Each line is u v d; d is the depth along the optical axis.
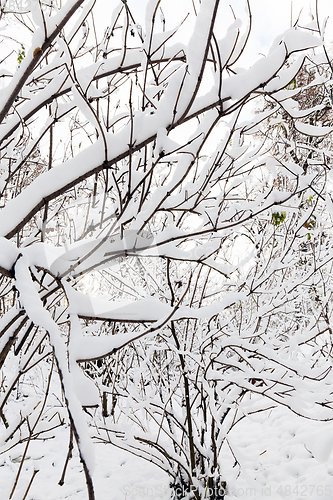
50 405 2.89
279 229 3.24
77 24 1.63
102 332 4.26
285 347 2.87
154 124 1.29
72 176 1.28
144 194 1.46
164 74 1.76
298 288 3.16
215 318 3.17
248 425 5.55
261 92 1.35
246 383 2.66
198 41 1.19
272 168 1.88
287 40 1.25
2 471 4.48
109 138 1.30
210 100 1.29
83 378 0.87
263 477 3.98
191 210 1.61
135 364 4.35
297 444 4.33
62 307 1.86
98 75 1.73
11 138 2.06
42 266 1.12
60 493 4.00
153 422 5.23
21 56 1.88
